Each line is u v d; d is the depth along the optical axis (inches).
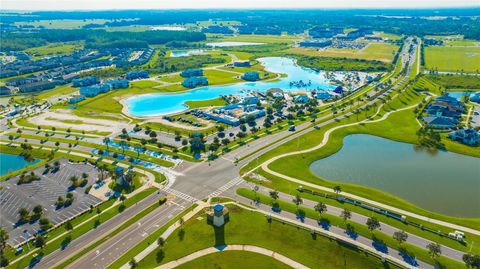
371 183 7534.5
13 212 6491.1
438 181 7632.9
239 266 5059.1
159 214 6289.4
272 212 6274.6
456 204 6766.7
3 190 7229.3
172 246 5472.4
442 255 5231.3
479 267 4778.5
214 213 5866.1
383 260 5078.7
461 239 5561.0
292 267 5034.5
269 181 7411.4
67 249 5472.4
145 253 5349.4
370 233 5664.4
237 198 6747.1
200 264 5103.3
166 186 7219.5
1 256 5315.0
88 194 7012.8
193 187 7180.1
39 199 6889.8
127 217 6220.5
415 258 5147.6
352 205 6525.6
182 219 5964.6
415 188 7342.5
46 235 5812.0
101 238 5689.0
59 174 7834.6
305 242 5497.1
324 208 6033.5
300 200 6289.4
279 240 5556.1
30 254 5378.9
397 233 5329.7
